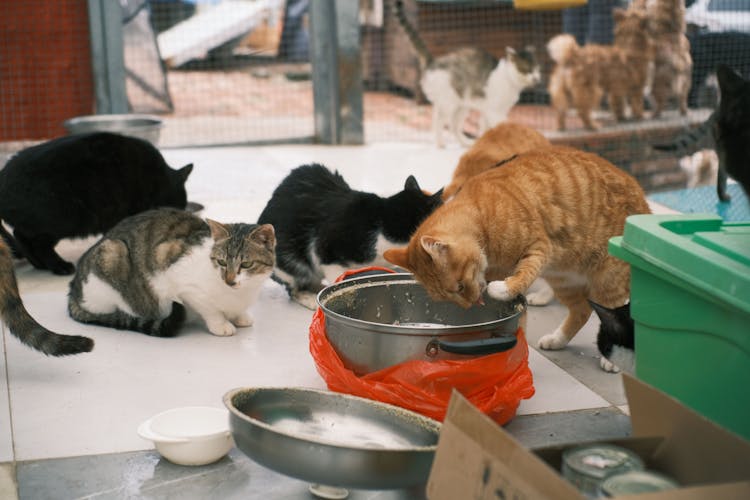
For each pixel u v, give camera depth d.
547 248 3.07
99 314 3.65
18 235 4.32
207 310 3.52
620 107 8.37
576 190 3.16
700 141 6.24
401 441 2.46
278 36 11.34
